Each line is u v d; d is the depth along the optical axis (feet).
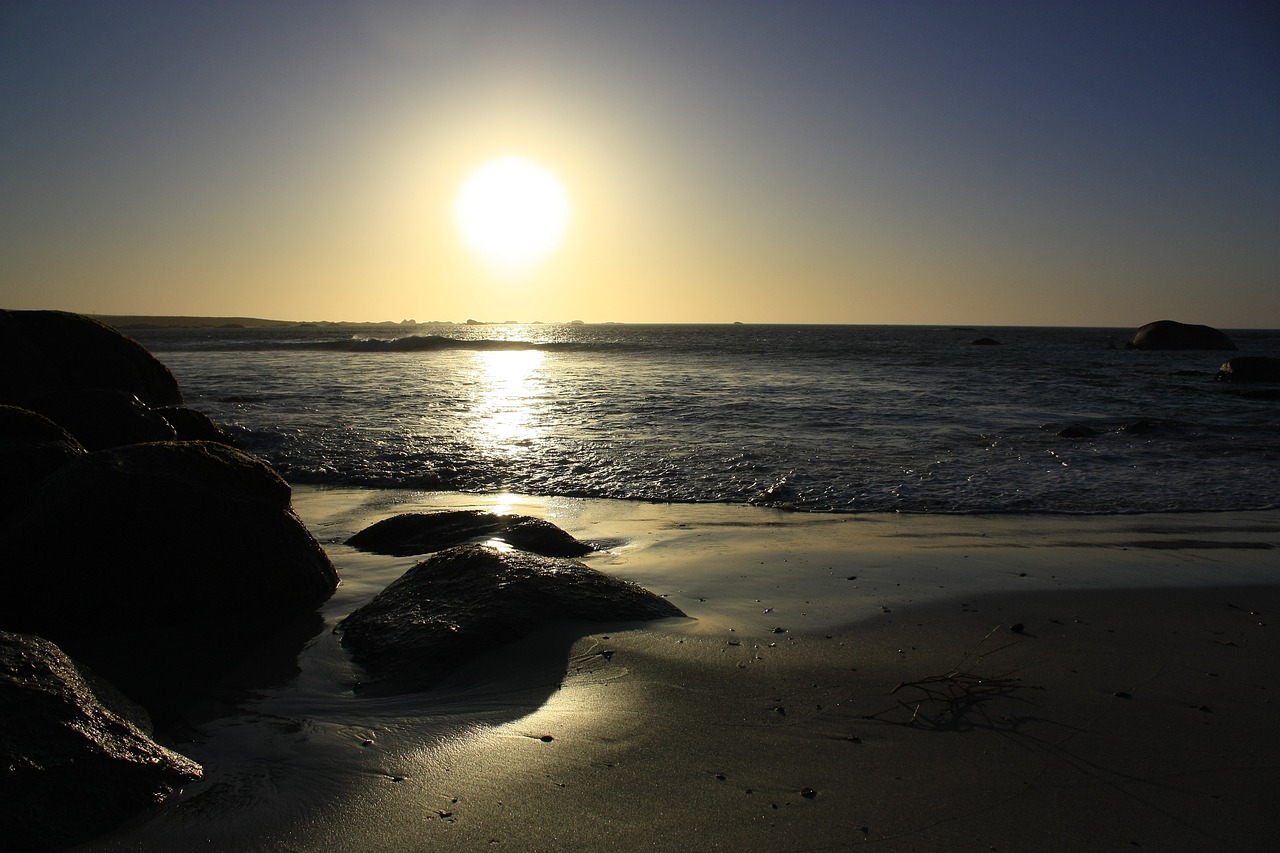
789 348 210.18
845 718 13.06
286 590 19.89
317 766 11.68
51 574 17.95
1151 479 36.09
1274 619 18.15
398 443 46.03
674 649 15.89
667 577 21.57
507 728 12.82
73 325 45.01
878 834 9.93
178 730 13.11
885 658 15.65
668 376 102.73
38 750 10.33
